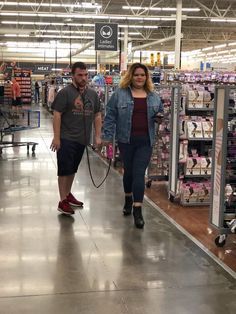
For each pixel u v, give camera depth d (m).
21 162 8.19
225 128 3.98
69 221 4.68
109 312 2.82
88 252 3.83
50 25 24.97
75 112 4.67
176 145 5.58
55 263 3.57
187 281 3.29
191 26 25.34
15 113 11.98
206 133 5.55
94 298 3.00
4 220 4.67
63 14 17.88
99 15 18.06
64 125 4.71
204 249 3.97
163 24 24.48
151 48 34.44
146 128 4.50
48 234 4.26
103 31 15.27
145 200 5.72
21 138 11.75
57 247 3.93
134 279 3.31
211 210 4.25
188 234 4.38
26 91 26.61
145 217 4.93
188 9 18.12
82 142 4.77
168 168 6.16
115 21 22.77
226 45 31.97
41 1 18.48
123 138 4.54
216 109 4.11
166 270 3.49
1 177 6.84
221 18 18.64
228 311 2.86
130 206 4.96
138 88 4.54
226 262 3.70
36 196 5.70
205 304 2.95
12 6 19.97
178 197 5.67
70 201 5.22
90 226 4.54
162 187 6.58
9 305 2.89
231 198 4.06
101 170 7.52
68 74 20.86
